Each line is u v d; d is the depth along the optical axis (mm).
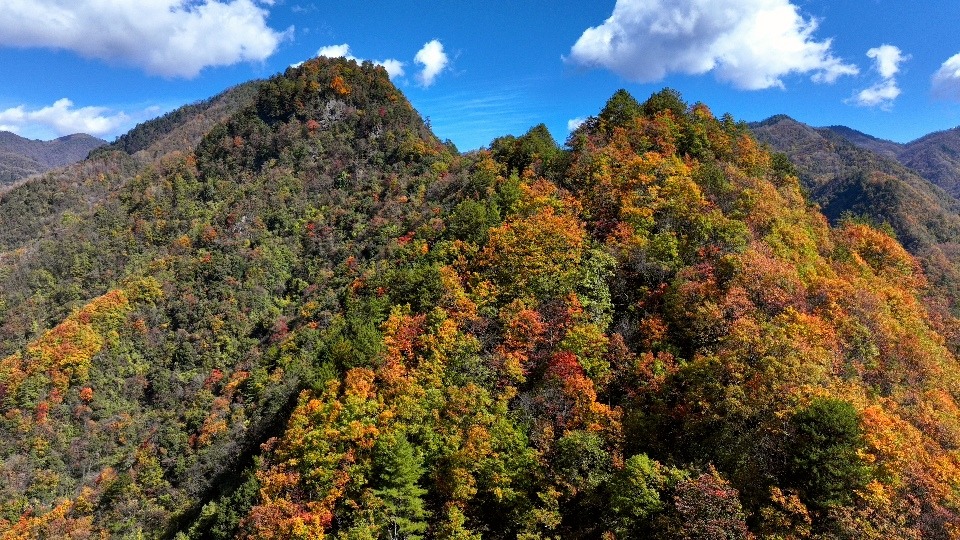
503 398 49531
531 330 55812
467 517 44375
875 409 39844
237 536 47562
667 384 47406
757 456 38750
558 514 41625
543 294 60938
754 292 53938
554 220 67625
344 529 44062
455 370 53531
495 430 45875
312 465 47469
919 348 55875
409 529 42500
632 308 58969
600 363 51375
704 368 44500
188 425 87188
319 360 64312
